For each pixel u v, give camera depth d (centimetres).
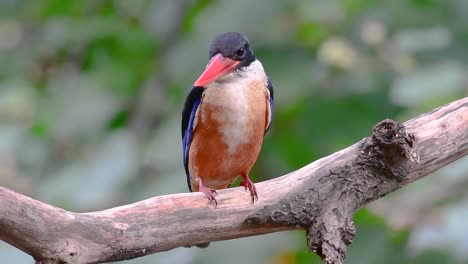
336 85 1188
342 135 1179
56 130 1215
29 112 1251
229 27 1173
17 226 732
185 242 824
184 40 1230
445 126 864
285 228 841
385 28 1222
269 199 838
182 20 1309
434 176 1059
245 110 959
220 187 1025
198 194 830
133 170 1115
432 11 1236
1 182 1172
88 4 1362
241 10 1177
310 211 834
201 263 1038
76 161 1171
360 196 838
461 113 871
